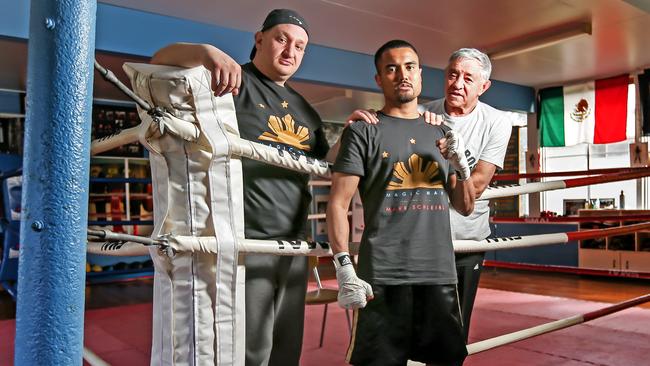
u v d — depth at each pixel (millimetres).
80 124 563
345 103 7020
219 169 950
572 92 6426
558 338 3072
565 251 6379
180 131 896
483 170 1655
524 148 7184
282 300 1359
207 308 926
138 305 4422
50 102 546
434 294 1339
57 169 549
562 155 6934
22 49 4414
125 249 1166
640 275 2727
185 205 931
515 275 6223
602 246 6047
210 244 919
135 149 6590
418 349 1372
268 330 1289
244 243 973
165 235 896
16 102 5988
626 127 5980
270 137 1321
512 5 3990
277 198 1331
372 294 1190
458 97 1663
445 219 1367
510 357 2684
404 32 4637
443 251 1348
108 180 5316
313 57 4984
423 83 5797
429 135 1377
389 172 1312
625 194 6293
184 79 900
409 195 1324
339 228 1242
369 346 1298
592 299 4590
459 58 1663
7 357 2764
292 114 1389
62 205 553
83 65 564
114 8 3914
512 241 1698
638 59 5414
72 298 563
